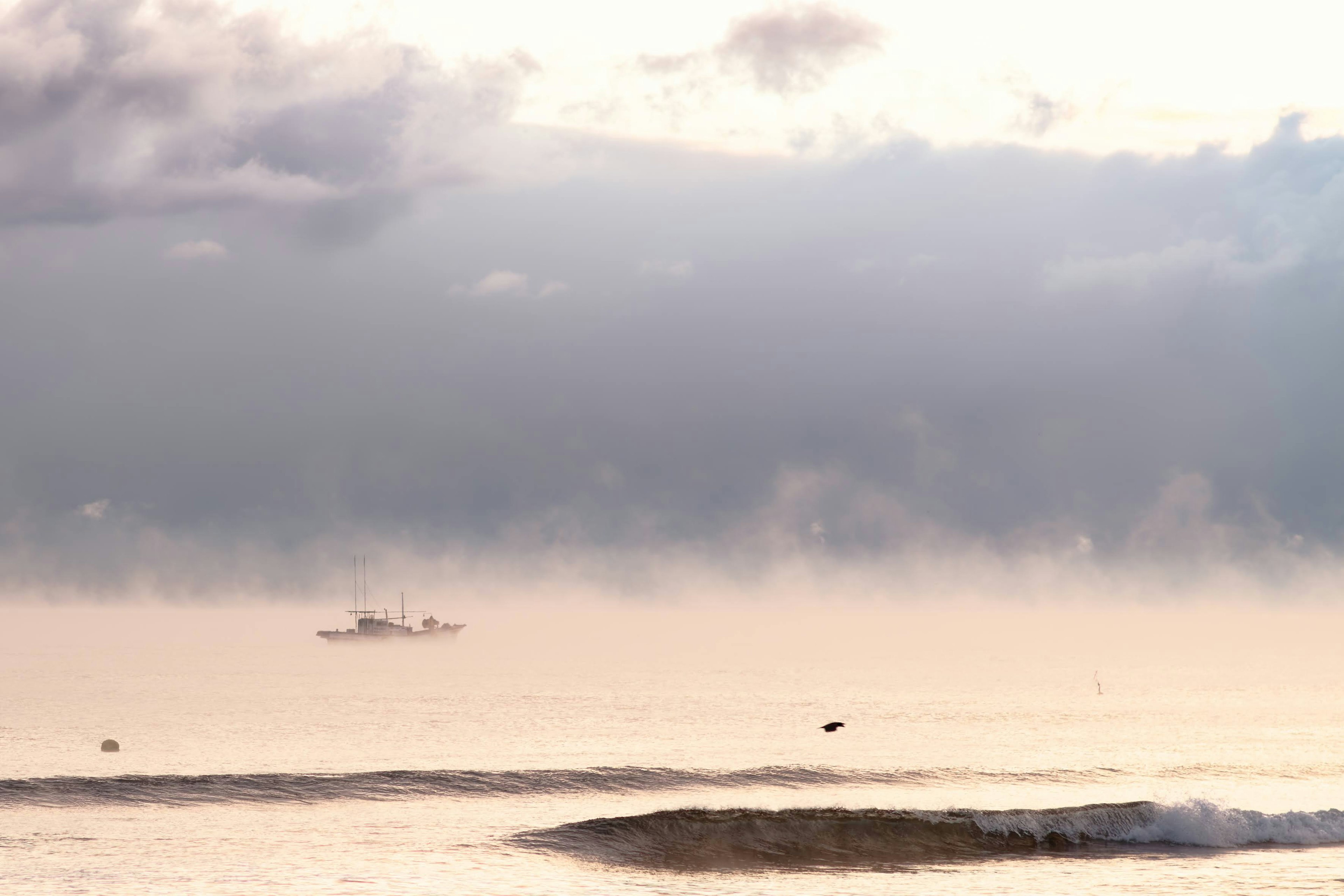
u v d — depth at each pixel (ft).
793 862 325.21
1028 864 325.01
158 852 313.94
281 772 475.31
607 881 297.53
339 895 269.44
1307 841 355.77
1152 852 343.26
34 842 323.98
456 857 313.32
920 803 423.64
